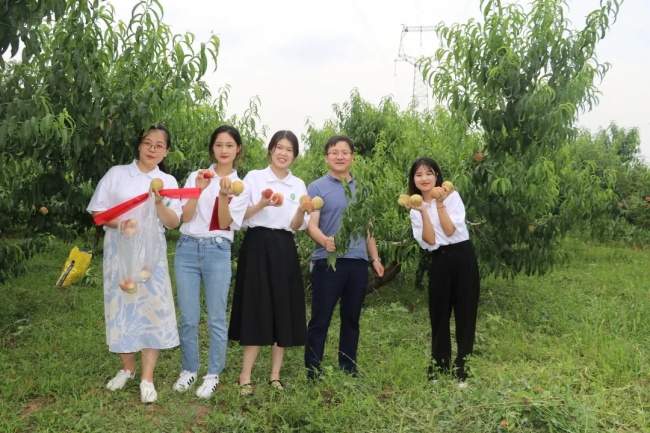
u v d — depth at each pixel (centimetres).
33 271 858
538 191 613
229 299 707
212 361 406
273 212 399
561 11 579
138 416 364
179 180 771
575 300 712
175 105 428
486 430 330
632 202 1438
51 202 696
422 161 426
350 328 438
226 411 381
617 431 339
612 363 447
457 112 603
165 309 394
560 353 484
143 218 385
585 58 590
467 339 421
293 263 405
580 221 714
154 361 398
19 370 438
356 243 422
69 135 409
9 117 395
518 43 593
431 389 402
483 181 621
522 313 641
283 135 404
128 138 435
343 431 345
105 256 395
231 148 402
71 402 378
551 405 340
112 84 454
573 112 575
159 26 438
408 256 664
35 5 369
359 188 412
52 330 550
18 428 347
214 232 397
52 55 434
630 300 712
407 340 538
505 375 403
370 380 417
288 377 439
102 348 496
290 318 401
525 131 577
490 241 650
